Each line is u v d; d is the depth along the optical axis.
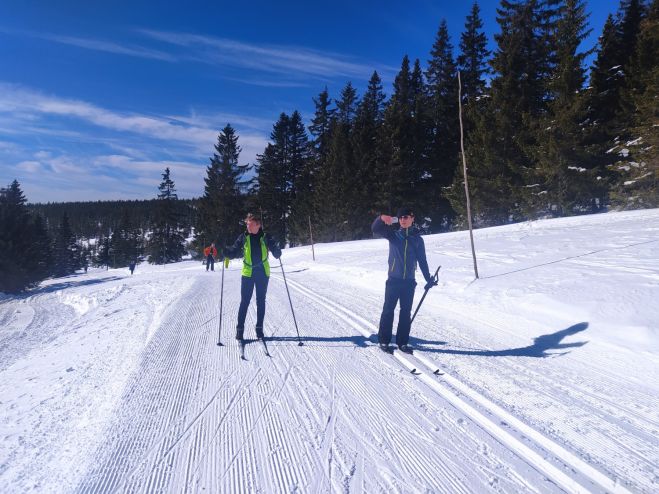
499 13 29.16
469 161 29.14
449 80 36.47
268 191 49.44
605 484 2.60
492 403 3.71
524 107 27.39
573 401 3.74
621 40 27.69
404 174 35.50
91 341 7.03
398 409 3.70
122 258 98.81
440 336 5.92
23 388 4.96
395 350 5.34
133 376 4.67
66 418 3.79
